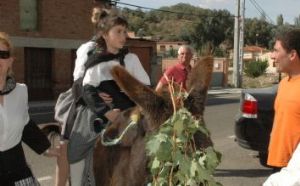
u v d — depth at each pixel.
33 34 25.17
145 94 2.82
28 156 9.84
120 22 3.76
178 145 2.71
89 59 3.80
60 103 4.20
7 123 3.76
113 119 3.59
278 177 2.99
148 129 2.86
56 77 26.31
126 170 3.02
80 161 3.88
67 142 4.11
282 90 4.55
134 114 3.06
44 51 26.02
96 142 3.74
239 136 8.99
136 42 32.69
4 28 24.00
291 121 4.41
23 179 3.88
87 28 27.55
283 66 4.46
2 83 3.78
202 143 2.80
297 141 4.40
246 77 49.66
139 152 2.88
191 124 2.73
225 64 40.69
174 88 3.00
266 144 8.67
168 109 2.84
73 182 3.93
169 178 2.71
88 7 27.44
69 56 26.92
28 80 25.31
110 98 3.75
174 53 57.91
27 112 4.01
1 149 3.78
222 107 22.03
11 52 3.80
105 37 3.81
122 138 3.11
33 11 25.28
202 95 2.98
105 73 3.76
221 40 73.69
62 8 26.33
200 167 2.65
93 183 3.69
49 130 4.51
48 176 8.45
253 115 8.73
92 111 3.87
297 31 4.38
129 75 2.80
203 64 3.02
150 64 33.91
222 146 11.38
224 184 8.21
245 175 8.76
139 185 2.86
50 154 4.17
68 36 26.73
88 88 3.75
